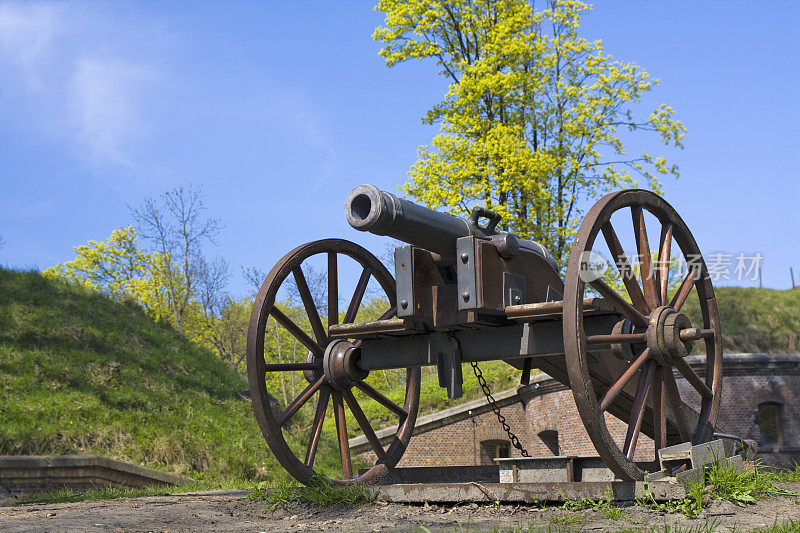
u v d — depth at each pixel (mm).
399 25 25281
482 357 7570
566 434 21812
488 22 25234
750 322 23688
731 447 8695
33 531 5965
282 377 36469
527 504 6645
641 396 7031
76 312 20938
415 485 7086
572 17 26078
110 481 14742
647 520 5820
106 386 18062
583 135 24656
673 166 24812
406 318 7340
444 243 7086
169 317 42562
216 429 18562
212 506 7734
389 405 9047
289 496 7727
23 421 15336
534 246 7859
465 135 24672
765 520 5805
